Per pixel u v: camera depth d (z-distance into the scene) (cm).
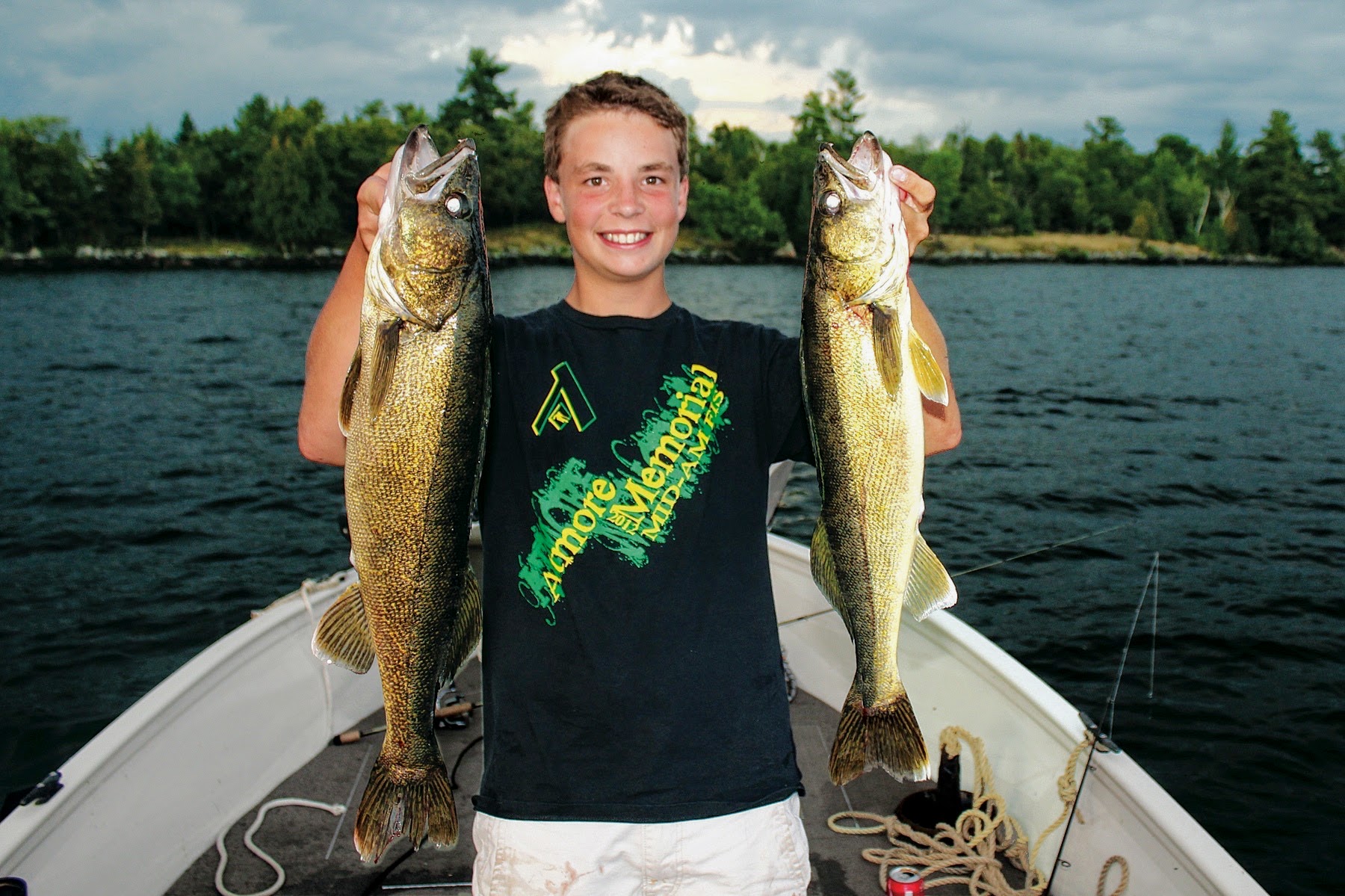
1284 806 568
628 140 231
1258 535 1098
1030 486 1321
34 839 277
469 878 346
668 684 211
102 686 741
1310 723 662
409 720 229
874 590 252
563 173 241
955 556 1036
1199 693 706
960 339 3048
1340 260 9175
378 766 229
